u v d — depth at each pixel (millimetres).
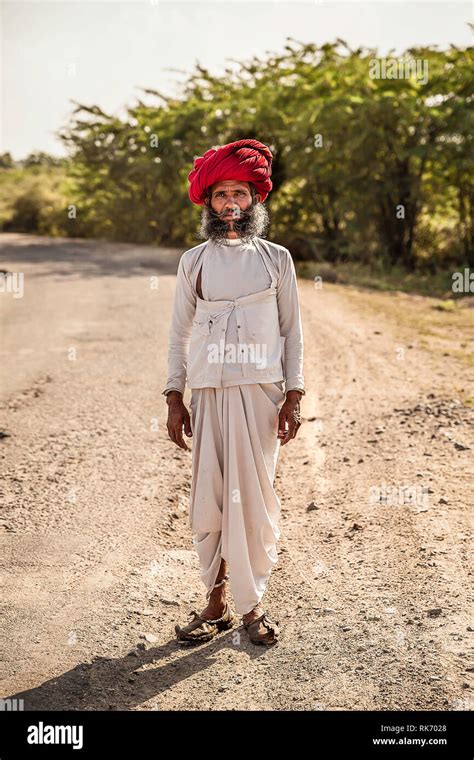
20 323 12242
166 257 24516
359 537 4426
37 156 65375
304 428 6625
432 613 3553
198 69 27625
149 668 3287
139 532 4590
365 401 7223
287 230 23953
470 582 3803
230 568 3393
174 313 3527
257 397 3350
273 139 23500
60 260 23531
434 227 23906
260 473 3391
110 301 14586
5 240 32188
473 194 22391
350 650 3324
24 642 3426
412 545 4250
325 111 21656
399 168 22203
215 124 25438
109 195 32969
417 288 18422
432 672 3133
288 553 4336
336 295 15445
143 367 8922
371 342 10094
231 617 3639
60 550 4312
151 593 3904
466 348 9586
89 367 8953
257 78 25328
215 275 3318
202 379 3328
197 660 3344
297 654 3334
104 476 5496
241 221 3320
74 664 3283
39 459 5809
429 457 5613
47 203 40219
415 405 6891
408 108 20672
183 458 5922
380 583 3877
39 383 8203
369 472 5449
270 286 3344
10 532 4520
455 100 20859
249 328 3301
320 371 8539
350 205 22422
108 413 7062
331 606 3703
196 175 3326
